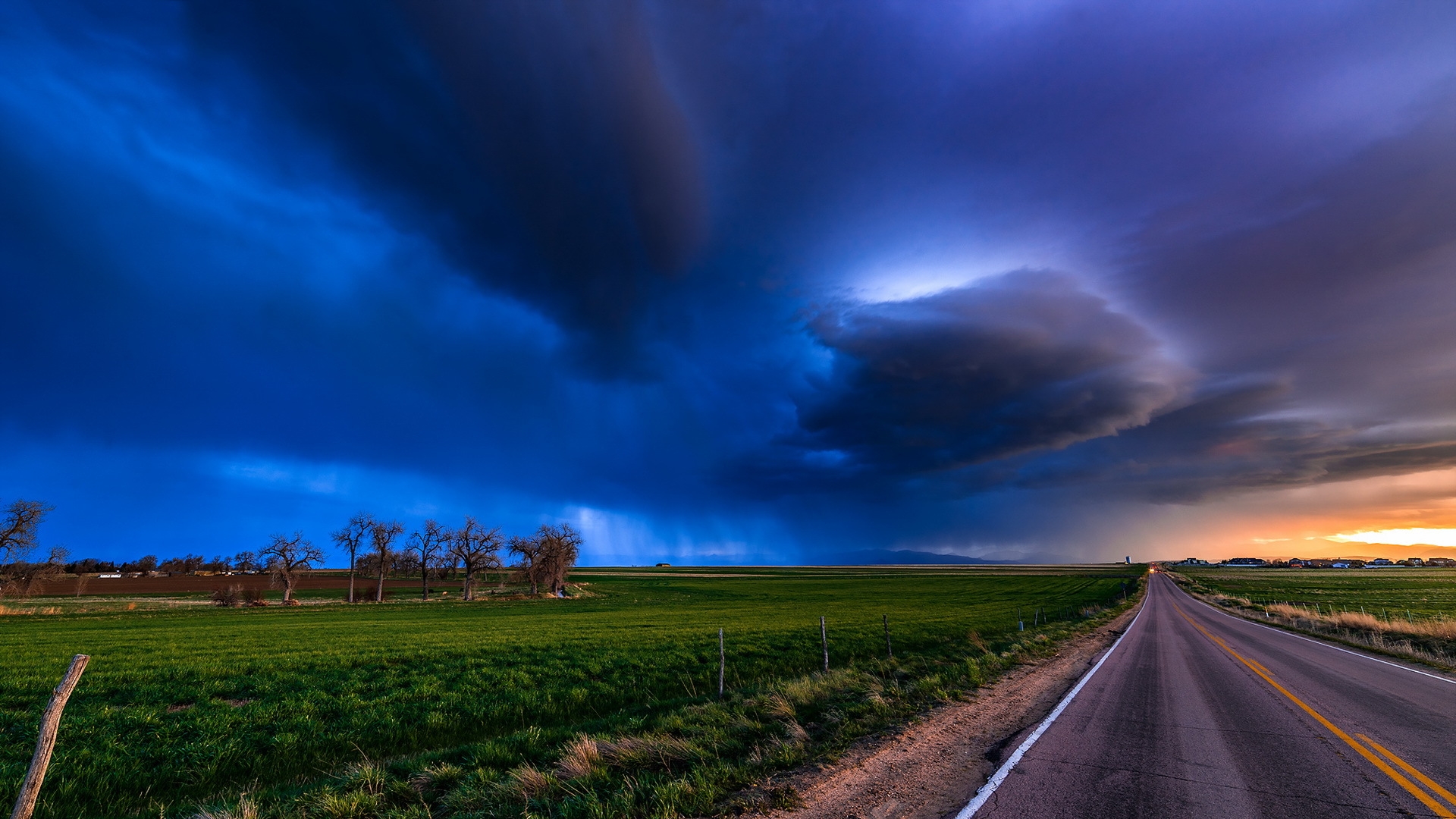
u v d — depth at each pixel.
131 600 76.31
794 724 9.41
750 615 45.22
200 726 12.94
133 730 12.61
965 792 6.71
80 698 15.88
